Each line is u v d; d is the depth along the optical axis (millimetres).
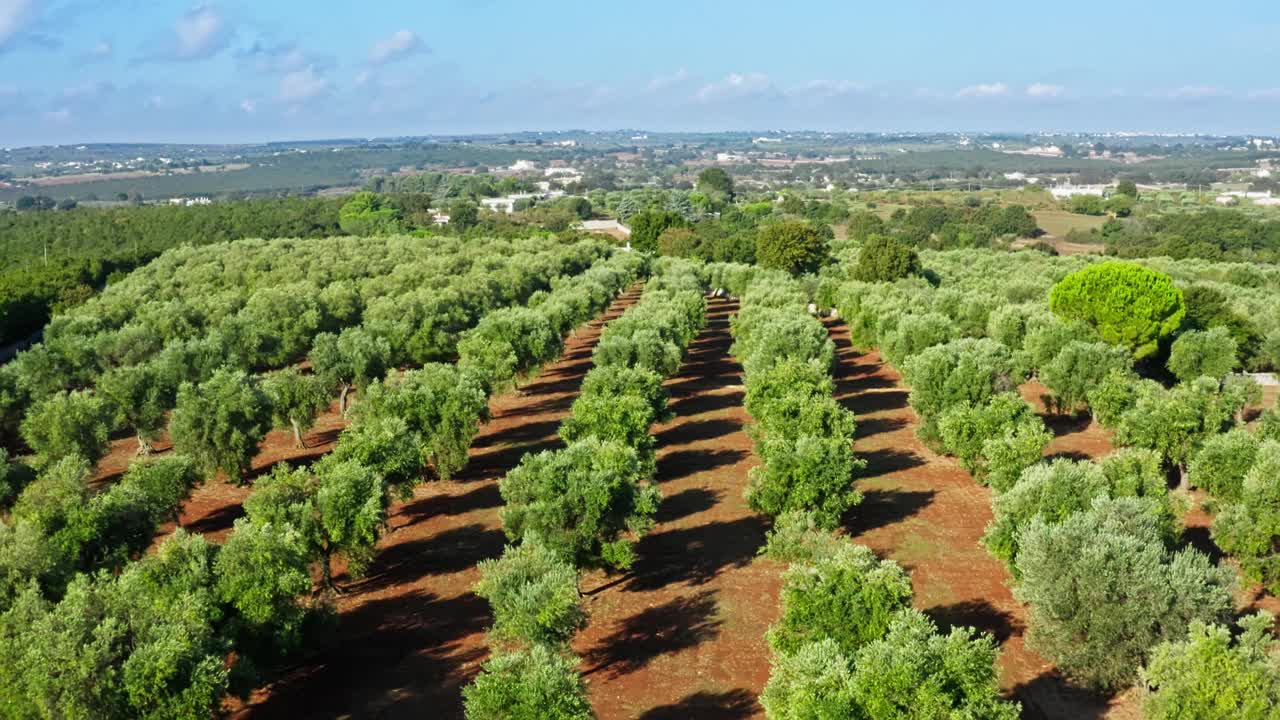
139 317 74375
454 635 33125
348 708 28578
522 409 65250
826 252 128750
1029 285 89750
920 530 42344
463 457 47594
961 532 42000
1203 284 88750
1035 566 28734
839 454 39562
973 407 48406
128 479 38281
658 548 40812
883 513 44625
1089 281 68938
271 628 28250
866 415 63312
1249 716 22234
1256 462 35344
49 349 63812
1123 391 50188
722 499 46781
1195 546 39844
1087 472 33844
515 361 60844
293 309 76375
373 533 34469
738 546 40781
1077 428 58594
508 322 66000
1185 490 43656
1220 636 23438
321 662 31406
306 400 54281
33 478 40594
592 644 32531
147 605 25594
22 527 30484
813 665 23766
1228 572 27969
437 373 50969
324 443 56625
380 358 59500
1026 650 31219
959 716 21484
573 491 34375
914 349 66250
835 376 75250
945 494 47094
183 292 94938
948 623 33406
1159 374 72125
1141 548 28484
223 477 50188
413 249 127250
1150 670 24500
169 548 29328
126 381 51000
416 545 41281
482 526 43312
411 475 40750
